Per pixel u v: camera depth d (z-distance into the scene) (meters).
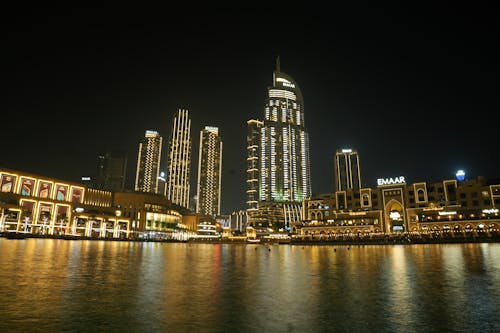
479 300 15.09
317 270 28.75
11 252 42.97
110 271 25.30
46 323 10.76
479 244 111.81
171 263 35.03
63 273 22.91
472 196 141.50
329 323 11.26
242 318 11.84
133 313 12.34
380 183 162.25
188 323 11.12
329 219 170.12
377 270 28.44
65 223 173.12
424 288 18.44
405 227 150.88
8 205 151.00
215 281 21.20
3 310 12.25
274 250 84.69
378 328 10.70
